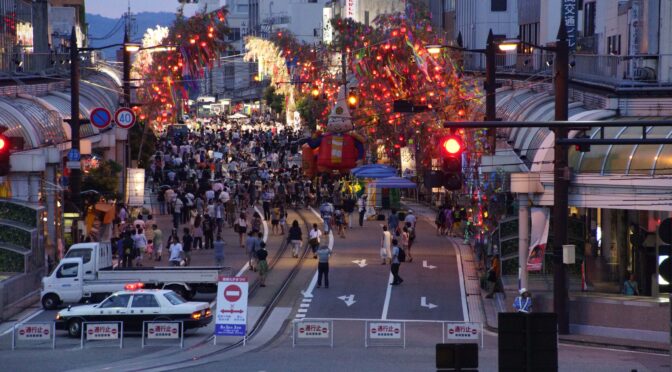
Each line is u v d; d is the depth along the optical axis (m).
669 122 43.09
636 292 67.31
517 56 125.44
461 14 179.00
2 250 72.56
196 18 112.56
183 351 55.81
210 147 180.38
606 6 104.88
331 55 168.25
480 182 81.19
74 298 69.56
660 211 67.25
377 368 49.75
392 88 111.81
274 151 180.62
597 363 52.00
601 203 65.81
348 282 79.25
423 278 80.94
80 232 85.12
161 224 107.62
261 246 78.31
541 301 64.69
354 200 113.19
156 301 59.69
